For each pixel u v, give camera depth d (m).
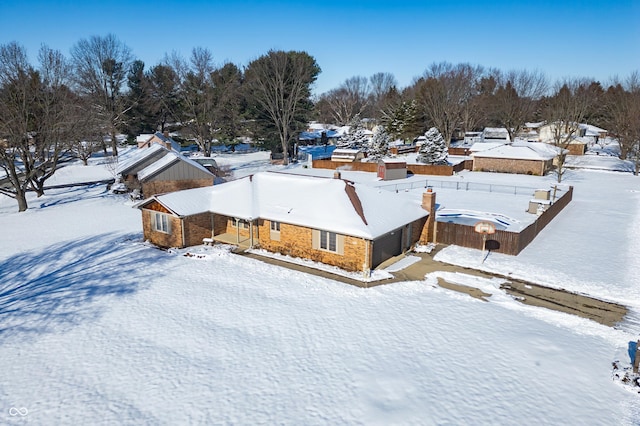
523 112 85.06
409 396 11.41
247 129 66.81
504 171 53.16
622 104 71.12
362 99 136.25
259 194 24.80
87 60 66.19
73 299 18.03
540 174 50.81
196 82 64.81
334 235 20.80
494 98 87.94
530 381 12.00
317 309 16.52
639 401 11.16
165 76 71.81
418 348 13.70
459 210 31.84
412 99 85.50
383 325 15.21
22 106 38.09
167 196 25.03
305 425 10.41
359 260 20.14
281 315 16.06
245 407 11.09
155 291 18.58
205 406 11.15
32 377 12.61
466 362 12.91
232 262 22.02
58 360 13.49
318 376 12.34
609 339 14.27
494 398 11.31
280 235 22.92
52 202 39.91
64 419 10.77
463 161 56.31
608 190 42.28
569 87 88.75
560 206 32.59
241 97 65.75
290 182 24.70
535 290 18.14
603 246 23.78
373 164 53.78
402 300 17.25
